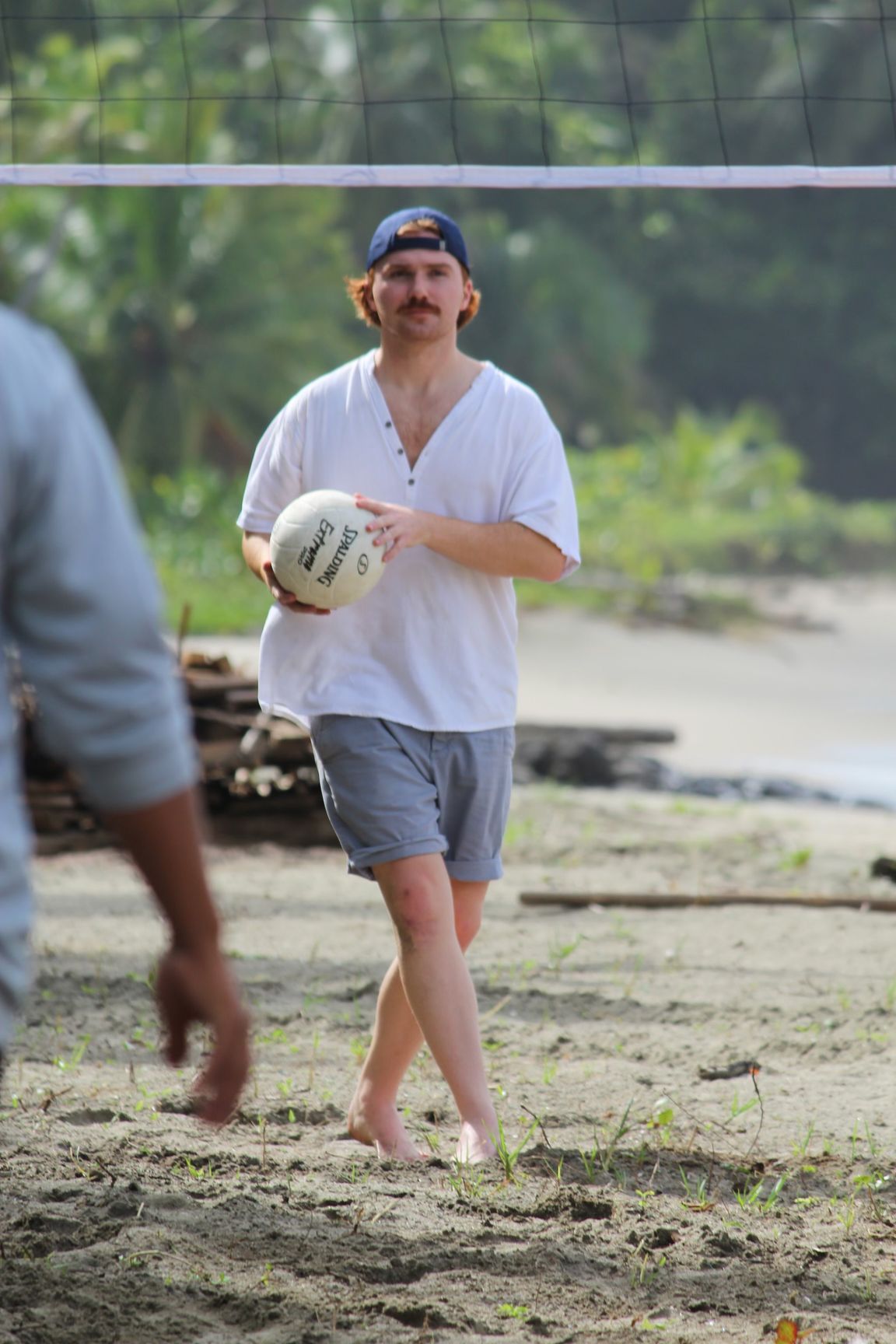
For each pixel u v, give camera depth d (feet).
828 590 495.00
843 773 198.90
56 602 20.12
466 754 44.24
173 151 441.68
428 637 43.73
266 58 600.80
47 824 95.71
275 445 45.98
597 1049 55.26
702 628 366.63
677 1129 46.85
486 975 65.10
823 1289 35.53
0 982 20.86
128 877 87.86
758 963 68.39
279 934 72.59
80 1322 32.01
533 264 648.38
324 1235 37.27
